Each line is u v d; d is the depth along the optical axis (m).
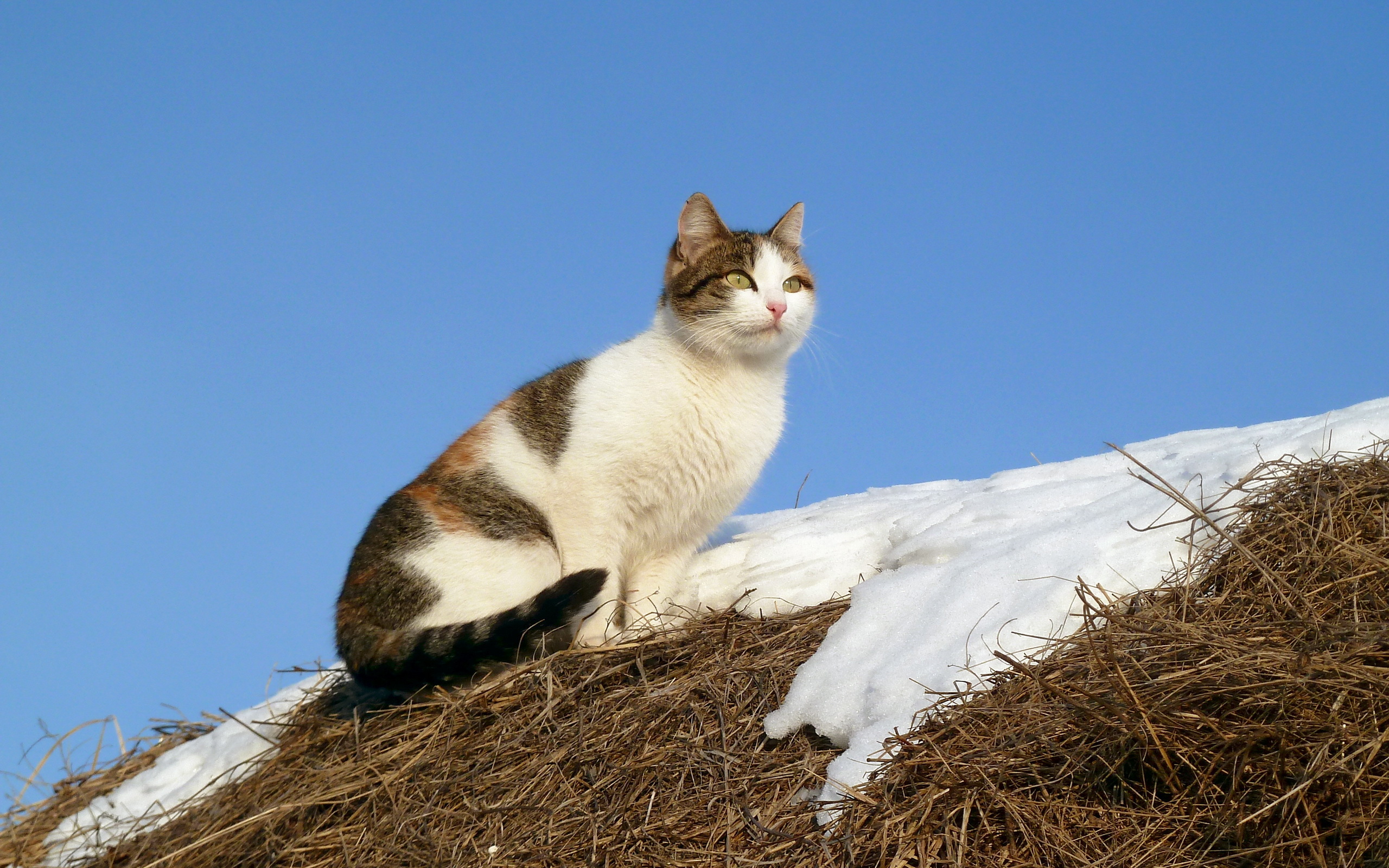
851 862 2.67
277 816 2.82
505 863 2.74
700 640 2.88
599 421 2.98
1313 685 2.65
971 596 2.82
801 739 2.77
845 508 3.11
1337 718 2.63
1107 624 2.73
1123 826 2.65
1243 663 2.67
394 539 2.95
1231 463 2.87
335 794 2.81
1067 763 2.67
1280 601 2.73
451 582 2.94
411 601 2.93
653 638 2.89
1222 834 2.63
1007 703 2.71
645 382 3.00
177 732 3.08
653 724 2.79
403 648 2.90
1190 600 2.75
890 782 2.69
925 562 2.92
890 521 3.02
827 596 2.96
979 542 2.90
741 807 2.73
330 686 3.01
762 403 3.04
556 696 2.84
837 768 2.72
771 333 3.02
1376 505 2.77
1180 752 2.65
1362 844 2.61
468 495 2.97
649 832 2.73
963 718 2.71
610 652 2.87
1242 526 2.79
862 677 2.78
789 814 2.72
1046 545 2.85
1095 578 2.80
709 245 3.07
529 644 2.89
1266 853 2.62
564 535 2.99
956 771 2.68
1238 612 2.74
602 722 2.80
